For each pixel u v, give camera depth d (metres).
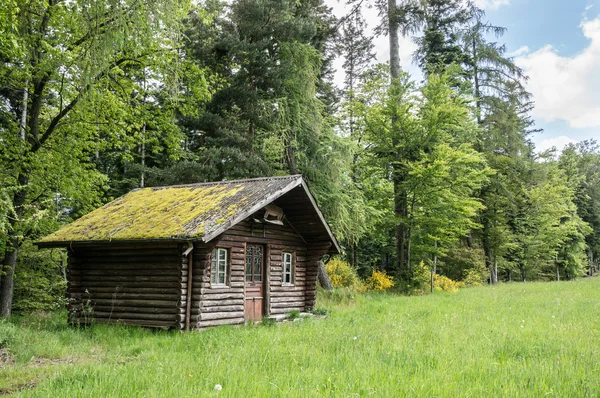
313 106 25.25
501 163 40.16
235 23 23.64
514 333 10.27
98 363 8.77
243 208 13.41
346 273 28.14
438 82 28.53
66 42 16.92
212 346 9.80
